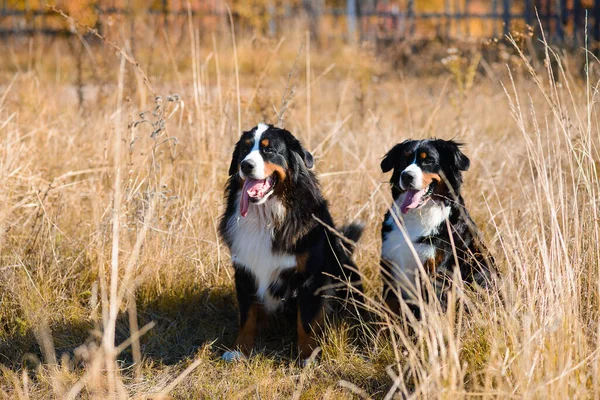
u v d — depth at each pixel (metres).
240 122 8.13
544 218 6.58
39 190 6.86
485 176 7.91
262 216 5.63
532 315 4.64
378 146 8.66
